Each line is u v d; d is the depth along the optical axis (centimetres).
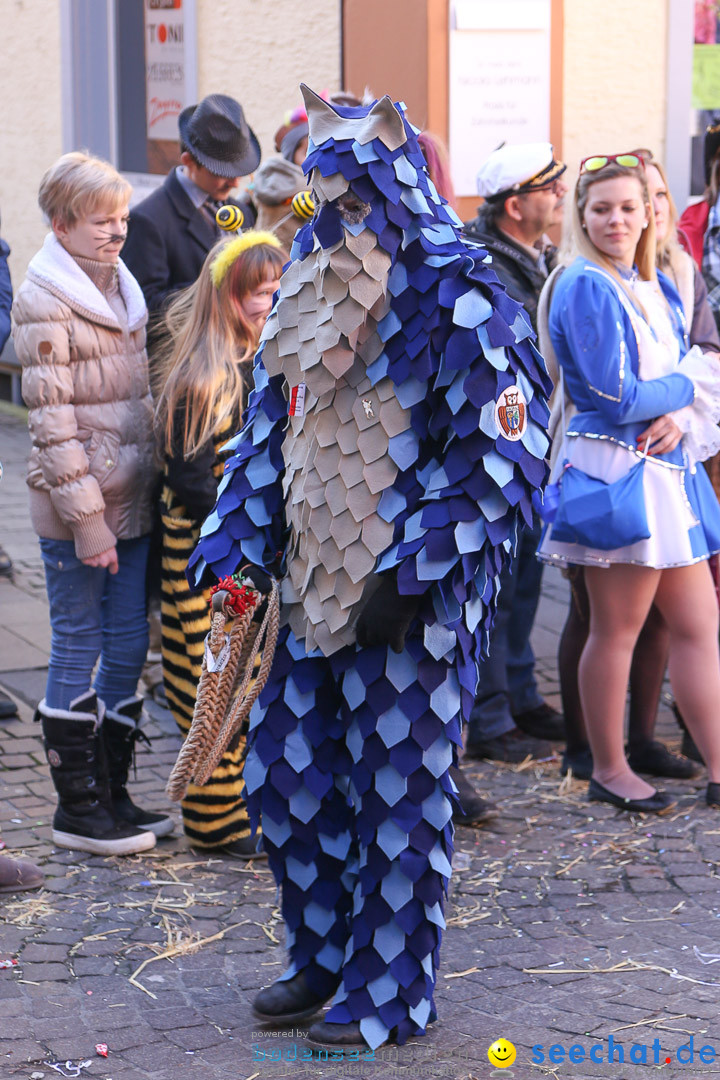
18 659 623
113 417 423
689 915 398
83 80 1117
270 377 325
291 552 322
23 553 794
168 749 532
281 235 521
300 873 323
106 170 415
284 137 639
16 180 1239
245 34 927
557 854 444
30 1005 341
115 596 444
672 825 469
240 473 328
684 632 484
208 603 431
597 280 449
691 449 464
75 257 416
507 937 384
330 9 852
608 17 806
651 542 456
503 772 522
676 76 824
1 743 529
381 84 812
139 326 431
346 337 296
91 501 411
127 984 354
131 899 406
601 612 474
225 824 436
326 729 320
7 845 440
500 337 296
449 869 317
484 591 309
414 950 315
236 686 331
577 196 458
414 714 308
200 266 557
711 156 593
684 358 461
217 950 376
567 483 459
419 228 298
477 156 794
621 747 487
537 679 616
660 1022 333
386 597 299
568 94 808
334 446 309
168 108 1018
